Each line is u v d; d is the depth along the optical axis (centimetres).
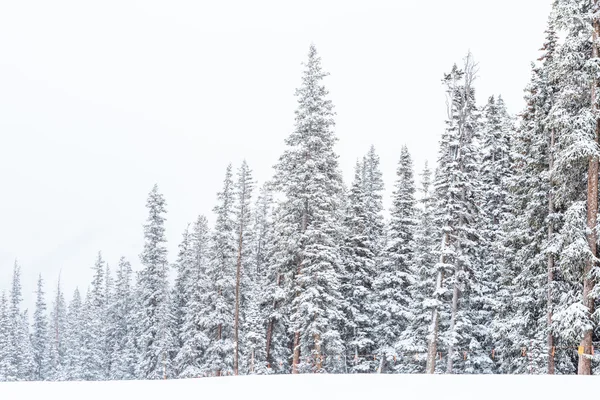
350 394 926
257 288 4369
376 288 3866
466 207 3050
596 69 2025
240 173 4350
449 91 3080
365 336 3900
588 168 2098
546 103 2525
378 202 4256
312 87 3269
